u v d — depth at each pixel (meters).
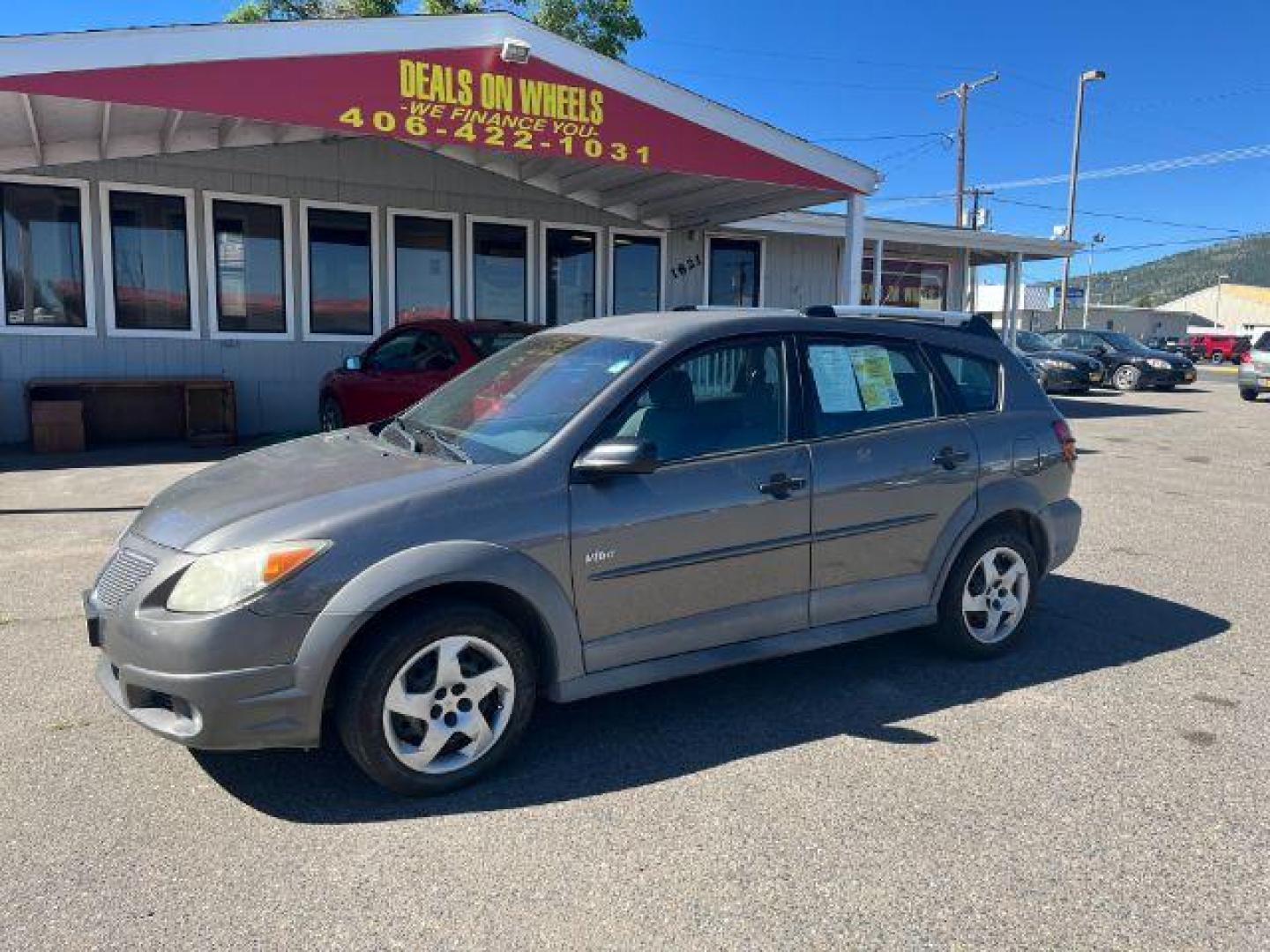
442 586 3.37
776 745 3.78
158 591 3.17
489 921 2.66
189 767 3.55
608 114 9.79
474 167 14.12
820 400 4.21
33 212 11.60
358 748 3.21
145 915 2.66
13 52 7.34
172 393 12.45
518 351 4.53
